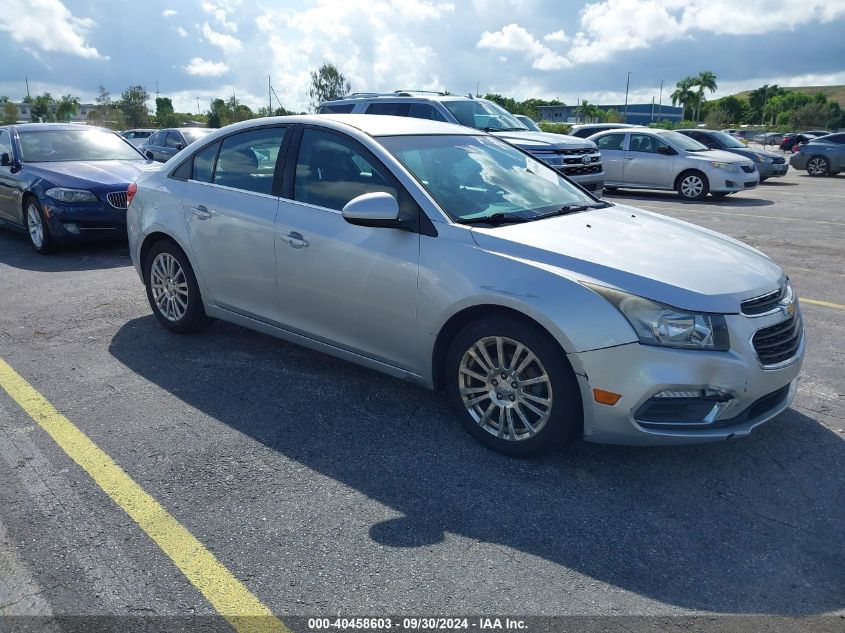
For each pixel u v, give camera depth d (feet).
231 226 15.12
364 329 13.12
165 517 9.96
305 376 15.07
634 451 11.91
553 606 8.27
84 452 11.78
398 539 9.50
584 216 13.37
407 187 12.57
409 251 12.21
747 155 64.59
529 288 10.81
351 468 11.34
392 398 13.97
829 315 19.60
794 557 9.20
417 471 11.25
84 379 14.89
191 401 13.83
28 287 22.49
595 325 10.35
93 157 30.27
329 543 9.41
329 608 8.22
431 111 38.42
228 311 15.92
